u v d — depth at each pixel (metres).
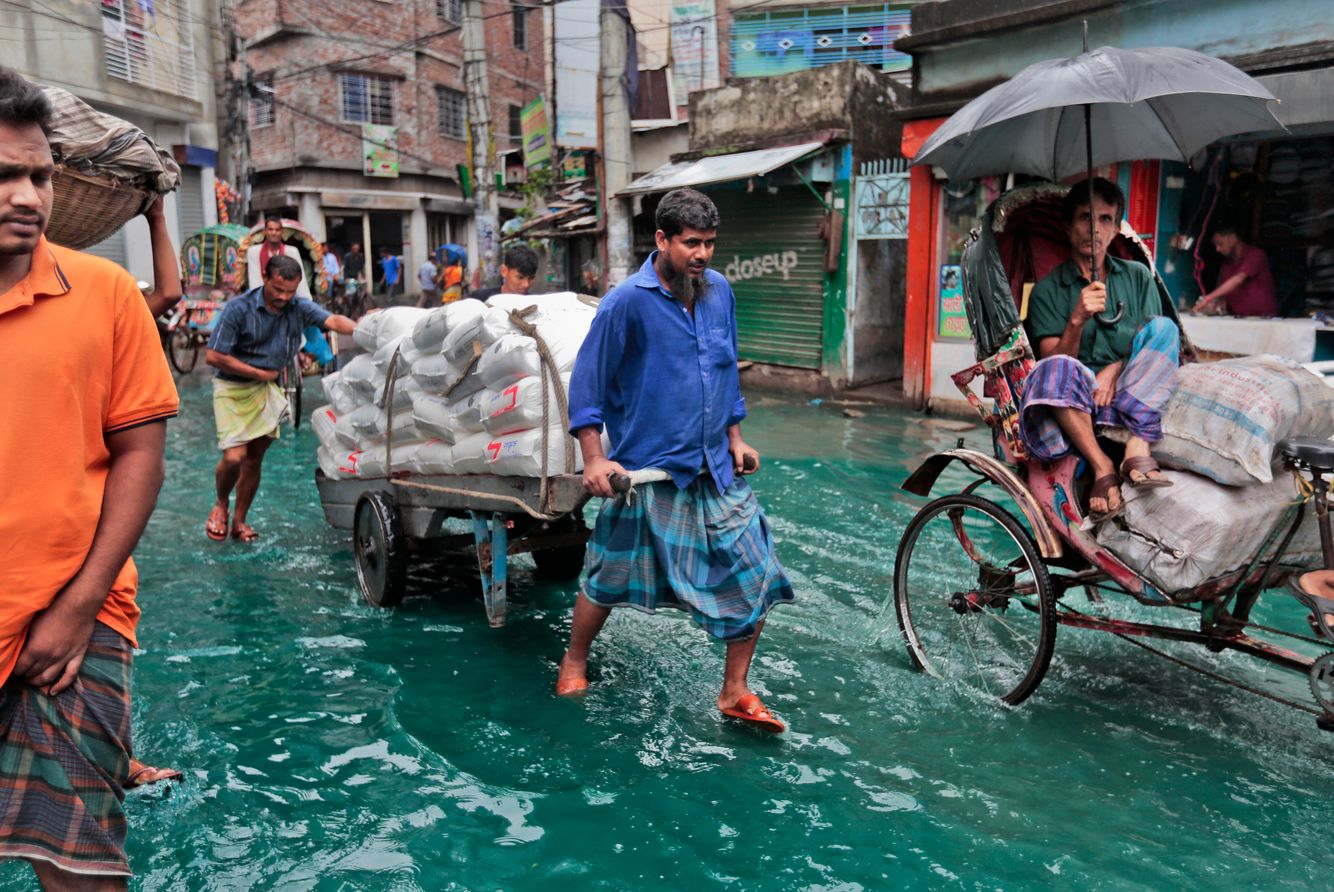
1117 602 5.11
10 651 1.98
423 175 33.62
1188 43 8.92
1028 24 9.99
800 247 13.55
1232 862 2.87
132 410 2.12
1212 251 9.36
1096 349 3.86
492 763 3.45
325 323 5.99
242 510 6.27
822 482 7.75
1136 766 3.43
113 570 2.08
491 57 35.72
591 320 3.96
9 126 1.84
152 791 3.23
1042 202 4.16
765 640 4.61
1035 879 2.79
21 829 2.03
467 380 4.39
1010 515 3.91
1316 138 8.52
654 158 18.16
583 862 2.86
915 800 3.20
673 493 3.63
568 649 4.06
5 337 1.94
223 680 4.13
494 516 4.55
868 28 17.05
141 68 19.05
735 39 17.62
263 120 31.42
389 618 4.90
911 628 4.31
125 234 18.69
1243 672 4.26
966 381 4.14
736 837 2.99
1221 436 3.35
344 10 30.64
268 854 2.89
